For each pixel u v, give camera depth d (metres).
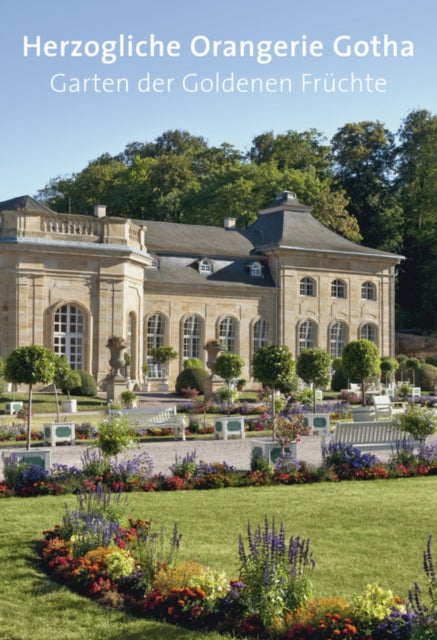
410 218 81.50
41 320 42.47
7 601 10.13
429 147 79.50
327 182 81.38
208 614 9.37
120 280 44.34
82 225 43.91
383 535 13.30
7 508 15.18
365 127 84.12
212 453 23.56
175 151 89.94
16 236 42.06
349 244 58.53
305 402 37.75
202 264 53.69
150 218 78.88
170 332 51.66
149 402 40.84
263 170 74.25
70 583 10.74
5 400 37.97
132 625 9.29
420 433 21.23
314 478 18.67
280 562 9.49
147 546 11.24
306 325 56.12
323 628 8.52
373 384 49.88
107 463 17.86
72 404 36.47
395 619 8.48
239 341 53.91
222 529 13.70
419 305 78.69
